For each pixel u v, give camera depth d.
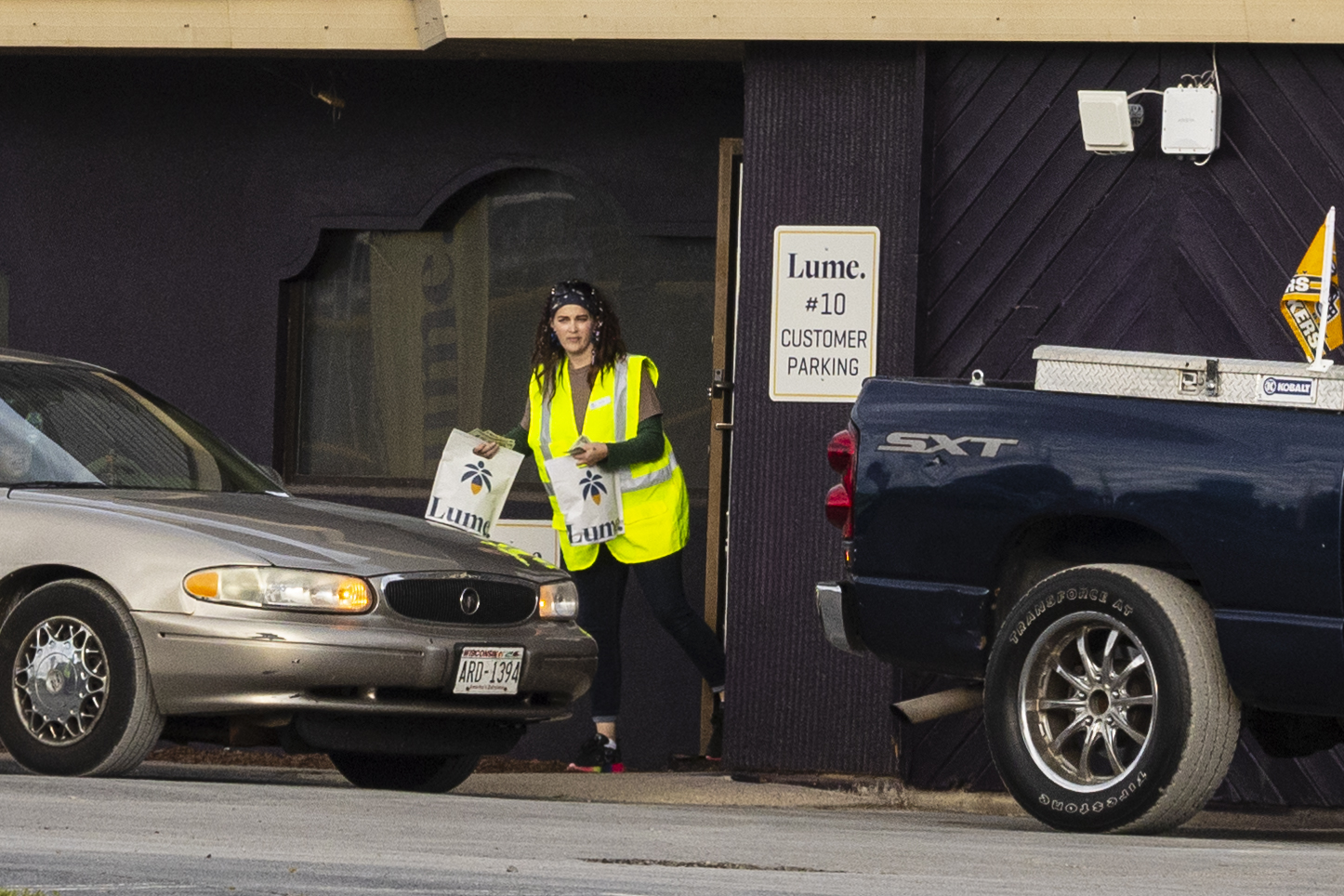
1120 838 21.23
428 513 33.00
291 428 41.84
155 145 41.94
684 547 36.75
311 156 41.25
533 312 40.69
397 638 26.08
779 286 34.44
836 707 34.25
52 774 26.06
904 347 33.81
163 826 18.27
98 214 42.16
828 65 34.28
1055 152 33.47
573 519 33.78
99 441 29.88
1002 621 24.00
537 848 17.59
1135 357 23.09
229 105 41.59
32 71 42.34
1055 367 23.58
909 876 16.12
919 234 33.53
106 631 25.89
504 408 40.91
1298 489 21.48
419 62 40.62
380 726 27.02
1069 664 23.22
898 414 24.62
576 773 34.91
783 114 34.44
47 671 26.22
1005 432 23.64
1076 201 33.41
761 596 34.50
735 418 34.59
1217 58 32.69
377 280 41.56
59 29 37.91
